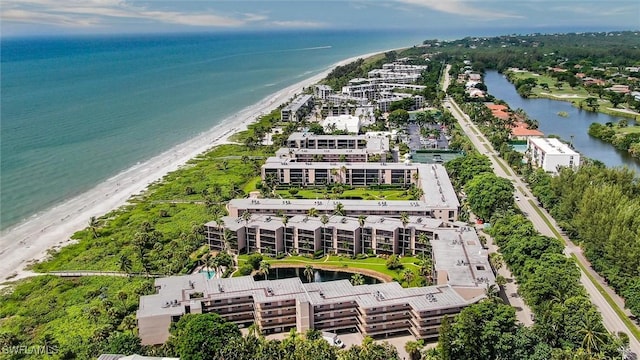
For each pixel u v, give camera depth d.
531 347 171.25
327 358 168.38
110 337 190.00
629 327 197.00
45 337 194.12
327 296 199.88
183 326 184.75
